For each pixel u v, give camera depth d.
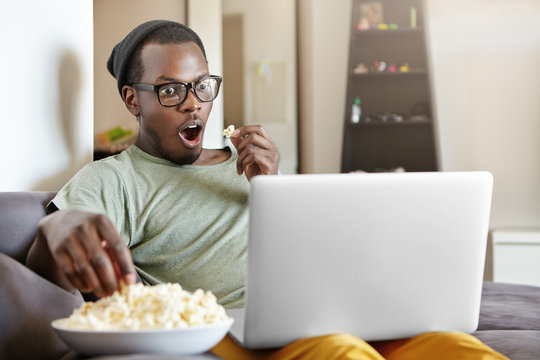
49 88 1.69
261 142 1.68
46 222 1.03
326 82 5.13
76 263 0.93
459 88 4.84
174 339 0.87
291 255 1.02
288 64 5.23
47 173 1.69
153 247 1.58
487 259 4.30
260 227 0.99
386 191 1.05
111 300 0.91
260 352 1.12
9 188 1.57
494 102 4.79
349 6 5.11
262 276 1.01
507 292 1.95
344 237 1.03
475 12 4.80
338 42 5.11
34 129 1.64
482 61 4.80
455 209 1.09
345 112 4.86
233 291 1.55
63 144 1.75
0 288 0.99
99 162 1.61
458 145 4.84
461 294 1.13
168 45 1.68
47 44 1.69
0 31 1.54
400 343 1.15
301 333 1.06
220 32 5.14
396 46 5.01
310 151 5.18
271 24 5.25
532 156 4.75
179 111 1.65
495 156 4.79
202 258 1.57
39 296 1.07
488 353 1.03
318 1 5.12
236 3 5.26
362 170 5.05
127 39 1.74
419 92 4.98
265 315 1.03
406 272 1.08
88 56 1.87
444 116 4.86
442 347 1.07
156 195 1.62
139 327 0.87
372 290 1.07
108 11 5.05
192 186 1.67
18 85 1.59
